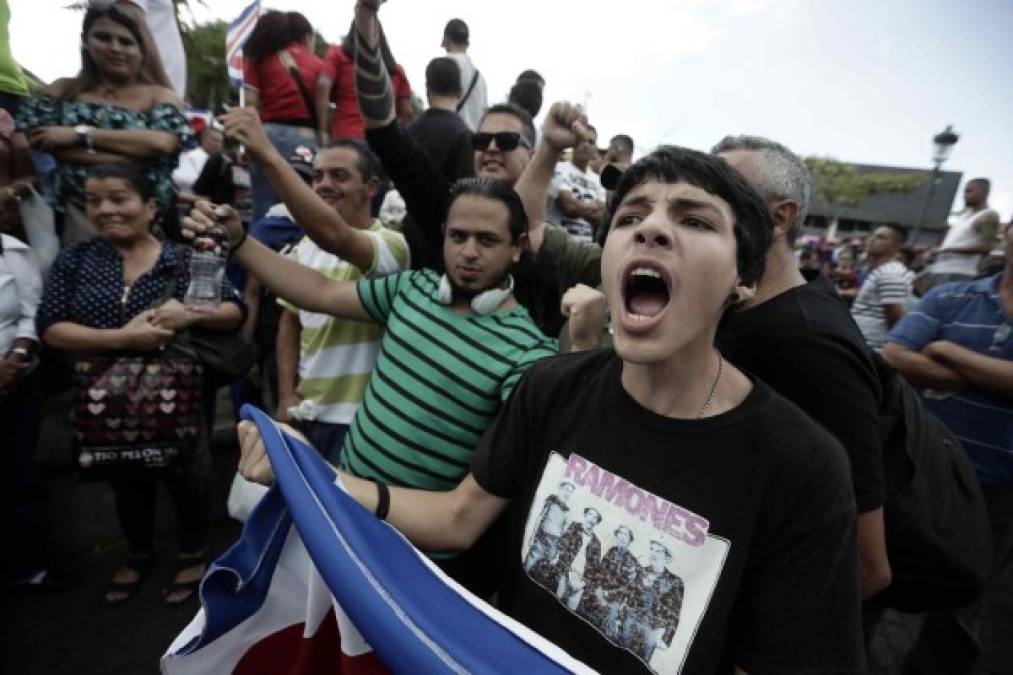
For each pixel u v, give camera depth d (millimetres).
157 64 2707
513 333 1468
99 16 2400
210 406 2260
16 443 2104
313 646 972
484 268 1440
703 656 760
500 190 1453
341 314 1729
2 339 1971
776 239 1166
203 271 1771
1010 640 2344
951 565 1224
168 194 2650
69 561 2381
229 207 1633
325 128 3729
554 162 1770
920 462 1192
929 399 2229
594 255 1908
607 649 832
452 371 1438
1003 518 2098
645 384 869
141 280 2020
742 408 821
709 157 796
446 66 2867
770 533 778
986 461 2094
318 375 2014
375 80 1682
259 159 1554
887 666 2285
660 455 839
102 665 1919
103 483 2895
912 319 2244
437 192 1881
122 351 1934
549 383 1018
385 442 1493
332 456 2033
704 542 785
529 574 938
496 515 1109
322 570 816
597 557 862
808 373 1051
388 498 1057
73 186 2480
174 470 2070
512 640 809
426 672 741
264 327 2900
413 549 950
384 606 794
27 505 2156
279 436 970
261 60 3492
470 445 1457
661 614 794
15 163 2365
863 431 1034
